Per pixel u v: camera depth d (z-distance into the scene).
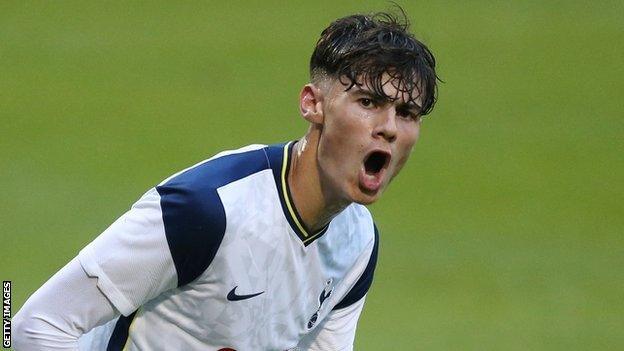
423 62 12.80
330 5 51.56
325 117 12.86
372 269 15.24
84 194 37.34
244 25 49.81
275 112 43.59
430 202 37.91
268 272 13.35
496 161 40.78
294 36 48.81
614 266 34.44
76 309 12.85
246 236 12.95
